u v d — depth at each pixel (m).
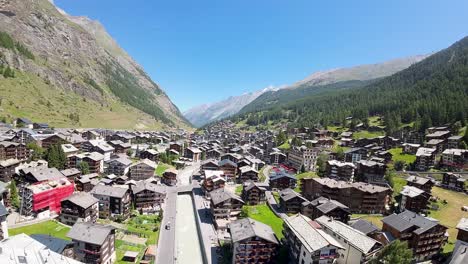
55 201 102.38
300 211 113.94
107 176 135.50
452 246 84.94
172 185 150.62
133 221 103.94
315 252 66.94
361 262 69.56
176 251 88.38
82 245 71.81
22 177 117.25
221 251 85.50
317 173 169.50
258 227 81.06
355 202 116.44
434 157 161.88
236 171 167.88
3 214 76.88
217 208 105.06
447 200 118.94
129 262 79.12
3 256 51.47
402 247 63.50
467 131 169.50
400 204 112.50
